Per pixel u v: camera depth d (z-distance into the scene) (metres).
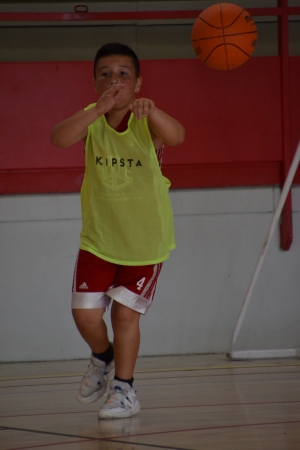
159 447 6.18
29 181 16.16
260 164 16.62
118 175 8.38
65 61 16.67
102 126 8.47
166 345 16.33
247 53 13.30
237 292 16.53
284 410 8.22
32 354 16.05
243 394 9.79
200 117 16.16
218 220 16.55
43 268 16.16
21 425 7.78
